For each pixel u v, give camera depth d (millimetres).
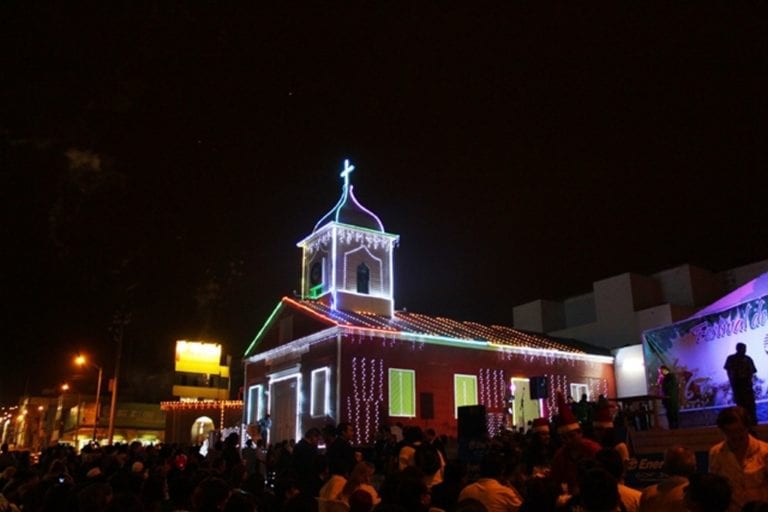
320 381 29688
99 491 6164
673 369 26781
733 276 38750
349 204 35562
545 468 11414
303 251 36438
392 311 34406
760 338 23109
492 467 7809
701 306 37656
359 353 29062
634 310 38125
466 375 31281
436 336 30906
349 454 11914
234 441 15773
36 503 7703
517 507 7430
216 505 5973
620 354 36219
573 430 8906
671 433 15117
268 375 34062
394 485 6500
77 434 54750
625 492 7043
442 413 30062
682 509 6250
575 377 34719
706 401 25188
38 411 71312
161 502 8078
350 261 34062
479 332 34406
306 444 12539
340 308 32812
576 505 6215
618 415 19375
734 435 7332
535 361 33656
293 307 33125
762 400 22531
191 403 44500
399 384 29500
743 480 7215
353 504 6430
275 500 9234
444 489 7785
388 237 35500
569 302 44250
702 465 12227
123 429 56656
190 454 16734
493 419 30375
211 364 58188
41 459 18469
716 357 25094
